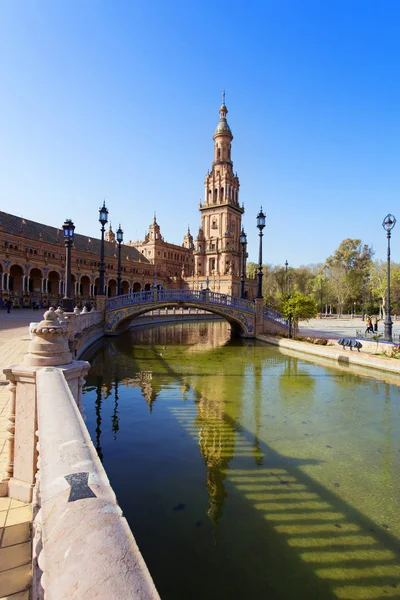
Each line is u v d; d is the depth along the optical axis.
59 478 1.81
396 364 17.03
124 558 1.21
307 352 23.38
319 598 4.48
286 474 7.70
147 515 6.12
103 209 28.05
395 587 4.68
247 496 6.78
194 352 23.64
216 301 30.81
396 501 6.75
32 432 4.37
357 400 13.16
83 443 2.28
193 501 6.57
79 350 17.34
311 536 5.66
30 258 54.97
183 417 11.18
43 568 1.36
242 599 4.46
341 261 96.44
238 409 12.01
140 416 11.17
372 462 8.35
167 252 93.56
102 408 11.90
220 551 5.28
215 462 8.18
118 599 0.99
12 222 56.72
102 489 1.73
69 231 16.52
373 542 5.55
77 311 19.45
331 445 9.28
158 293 30.28
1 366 11.63
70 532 1.35
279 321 32.41
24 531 3.83
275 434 9.95
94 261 69.81
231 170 83.44
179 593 4.53
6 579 3.21
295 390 14.46
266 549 5.34
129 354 22.11
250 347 26.41
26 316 36.66
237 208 83.88
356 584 4.72
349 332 35.84
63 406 2.98
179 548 5.32
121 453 8.55
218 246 81.38
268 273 98.12
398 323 55.19
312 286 89.50
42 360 4.54
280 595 4.52
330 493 6.97
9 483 4.45
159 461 8.17
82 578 1.10
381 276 72.38
